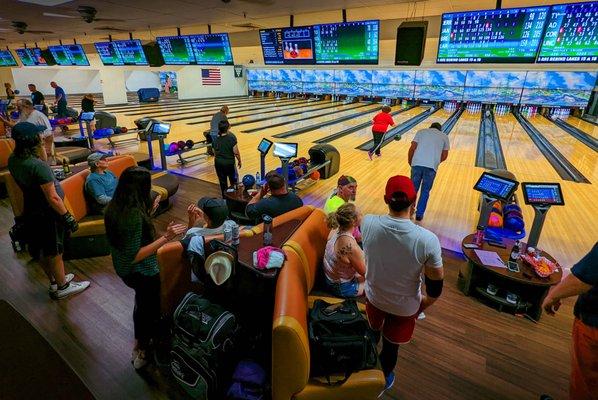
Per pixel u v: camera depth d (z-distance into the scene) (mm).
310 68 18328
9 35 8859
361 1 4223
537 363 1978
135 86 22172
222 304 1931
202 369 1616
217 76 19078
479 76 14562
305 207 2682
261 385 1624
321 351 1500
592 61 3412
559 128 10898
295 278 1695
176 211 4133
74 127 9211
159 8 4820
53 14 5398
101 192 3170
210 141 6594
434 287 1476
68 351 2002
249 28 7473
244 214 3646
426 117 12852
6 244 3293
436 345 2096
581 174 5953
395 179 1424
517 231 2975
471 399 1737
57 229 2293
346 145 7816
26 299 2471
